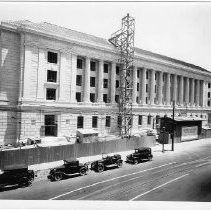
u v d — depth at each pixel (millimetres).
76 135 44344
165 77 66688
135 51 58594
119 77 55531
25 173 21500
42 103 41281
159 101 64000
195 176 25859
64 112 44219
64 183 22750
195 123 54656
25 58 39406
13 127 38969
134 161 31000
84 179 24141
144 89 59594
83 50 47094
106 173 26516
